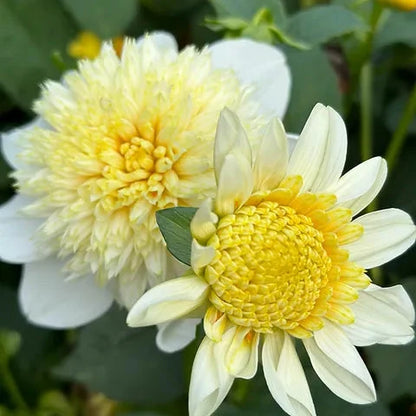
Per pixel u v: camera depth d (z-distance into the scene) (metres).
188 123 0.41
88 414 0.56
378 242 0.38
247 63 0.46
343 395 0.37
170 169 0.40
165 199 0.40
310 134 0.37
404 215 0.38
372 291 0.38
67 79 0.43
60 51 0.56
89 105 0.41
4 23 0.55
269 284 0.36
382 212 0.38
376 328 0.38
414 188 0.54
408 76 0.58
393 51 0.56
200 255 0.34
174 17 0.59
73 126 0.41
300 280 0.37
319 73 0.50
